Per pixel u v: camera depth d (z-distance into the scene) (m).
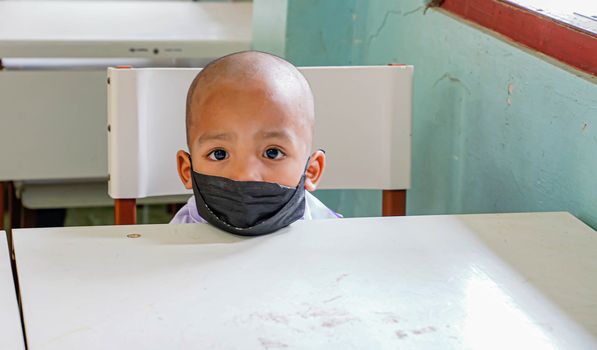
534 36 1.26
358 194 1.97
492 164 1.36
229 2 2.99
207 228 1.04
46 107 2.09
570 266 0.94
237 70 1.06
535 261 0.95
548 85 1.19
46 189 2.26
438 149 1.57
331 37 1.94
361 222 1.07
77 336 0.75
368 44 1.88
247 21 2.47
